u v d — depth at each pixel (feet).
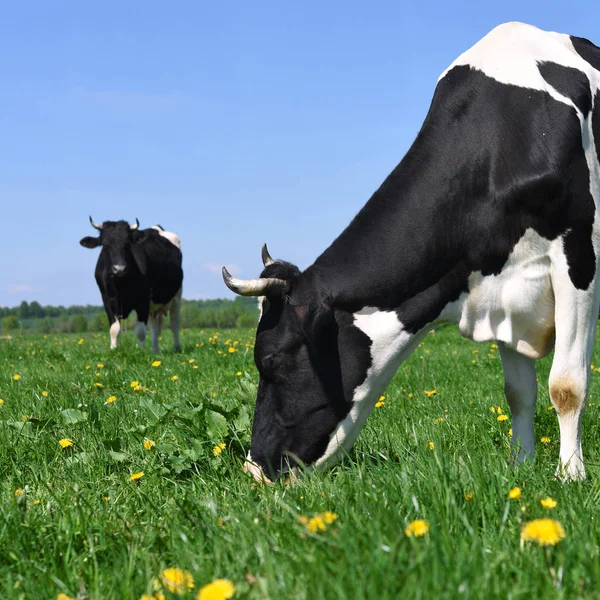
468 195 14.21
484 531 9.00
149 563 8.73
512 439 15.81
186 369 29.68
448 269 14.28
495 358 33.12
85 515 10.57
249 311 299.79
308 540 8.29
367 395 14.24
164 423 16.25
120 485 13.03
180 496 11.97
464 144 14.39
